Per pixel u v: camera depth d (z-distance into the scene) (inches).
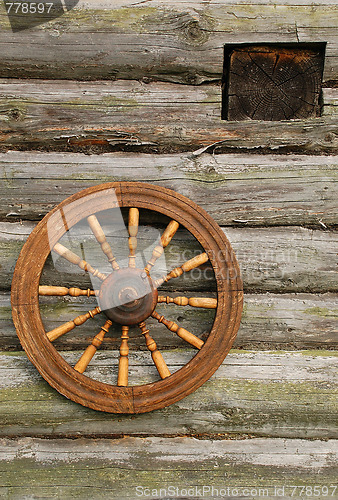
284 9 86.3
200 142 87.0
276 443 86.0
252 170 87.2
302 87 87.2
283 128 87.1
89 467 85.3
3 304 87.2
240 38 86.2
